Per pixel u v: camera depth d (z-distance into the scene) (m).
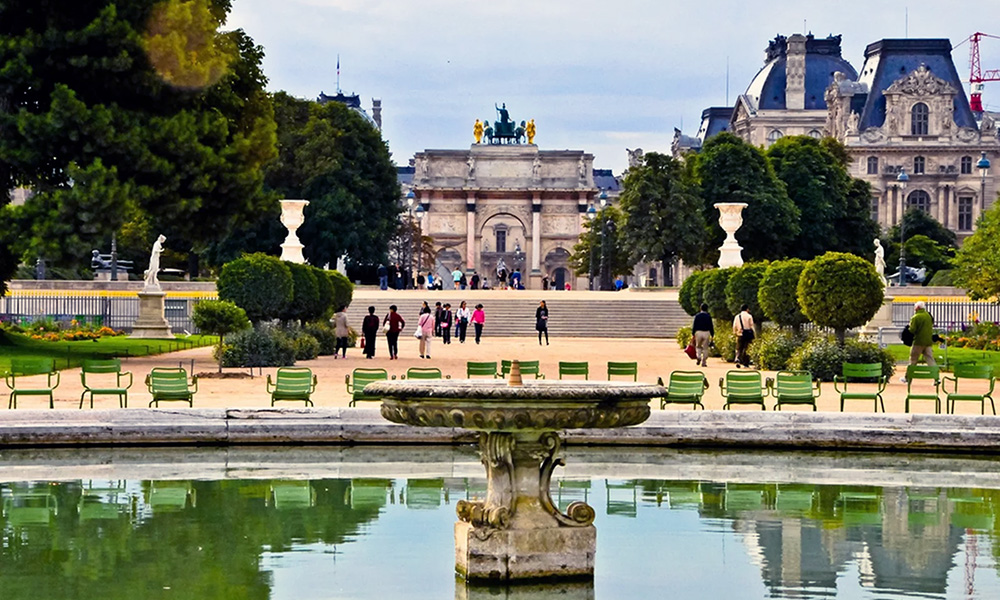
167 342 61.56
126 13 47.34
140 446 27.91
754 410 30.69
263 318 50.00
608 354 59.59
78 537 20.00
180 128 47.88
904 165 184.50
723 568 18.34
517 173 152.25
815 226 112.75
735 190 107.56
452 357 56.25
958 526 21.20
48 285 81.12
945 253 154.12
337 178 104.25
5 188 48.97
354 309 81.81
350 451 28.09
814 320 43.88
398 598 16.62
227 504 22.48
